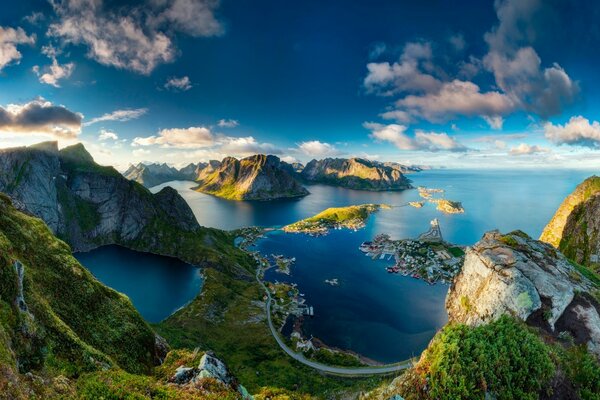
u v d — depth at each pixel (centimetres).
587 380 3569
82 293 6700
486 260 6034
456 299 6525
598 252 13838
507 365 3534
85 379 3547
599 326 4575
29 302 4591
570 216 15925
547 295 4984
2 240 5934
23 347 3631
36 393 2830
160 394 3303
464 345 3812
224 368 4184
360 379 12656
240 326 17062
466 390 3334
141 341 6638
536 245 6669
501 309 5100
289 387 11556
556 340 4441
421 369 4006
